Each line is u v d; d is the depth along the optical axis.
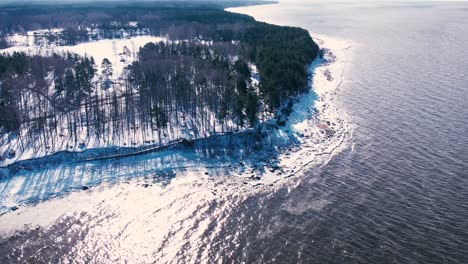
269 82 128.75
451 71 182.75
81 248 75.81
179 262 71.12
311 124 127.81
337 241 74.69
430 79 171.25
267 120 124.75
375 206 84.94
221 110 119.69
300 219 81.88
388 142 114.19
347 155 108.06
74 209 88.75
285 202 88.38
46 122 121.88
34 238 79.00
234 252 73.06
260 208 86.50
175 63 158.38
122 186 98.06
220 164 107.31
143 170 104.94
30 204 91.00
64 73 161.88
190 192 94.44
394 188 91.31
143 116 123.38
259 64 165.00
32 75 152.62
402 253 71.06
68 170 104.25
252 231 78.81
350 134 120.44
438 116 130.50
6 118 117.25
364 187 92.44
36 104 137.12
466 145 110.19
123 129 121.44
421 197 87.44
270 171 102.75
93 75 167.38
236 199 90.56
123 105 138.75
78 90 145.25
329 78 176.75
